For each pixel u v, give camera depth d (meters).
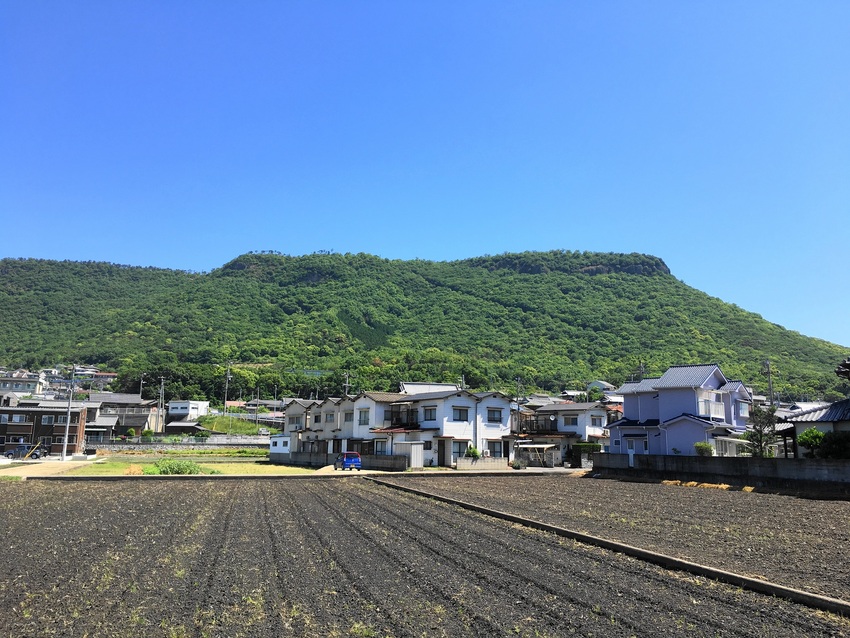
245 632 10.02
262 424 114.44
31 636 9.77
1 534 18.94
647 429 49.28
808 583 13.06
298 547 16.86
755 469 34.22
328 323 185.25
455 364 132.62
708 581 13.36
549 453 60.94
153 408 107.50
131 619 10.59
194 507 25.84
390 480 41.09
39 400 89.00
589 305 189.62
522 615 10.91
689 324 164.00
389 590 12.45
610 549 16.84
